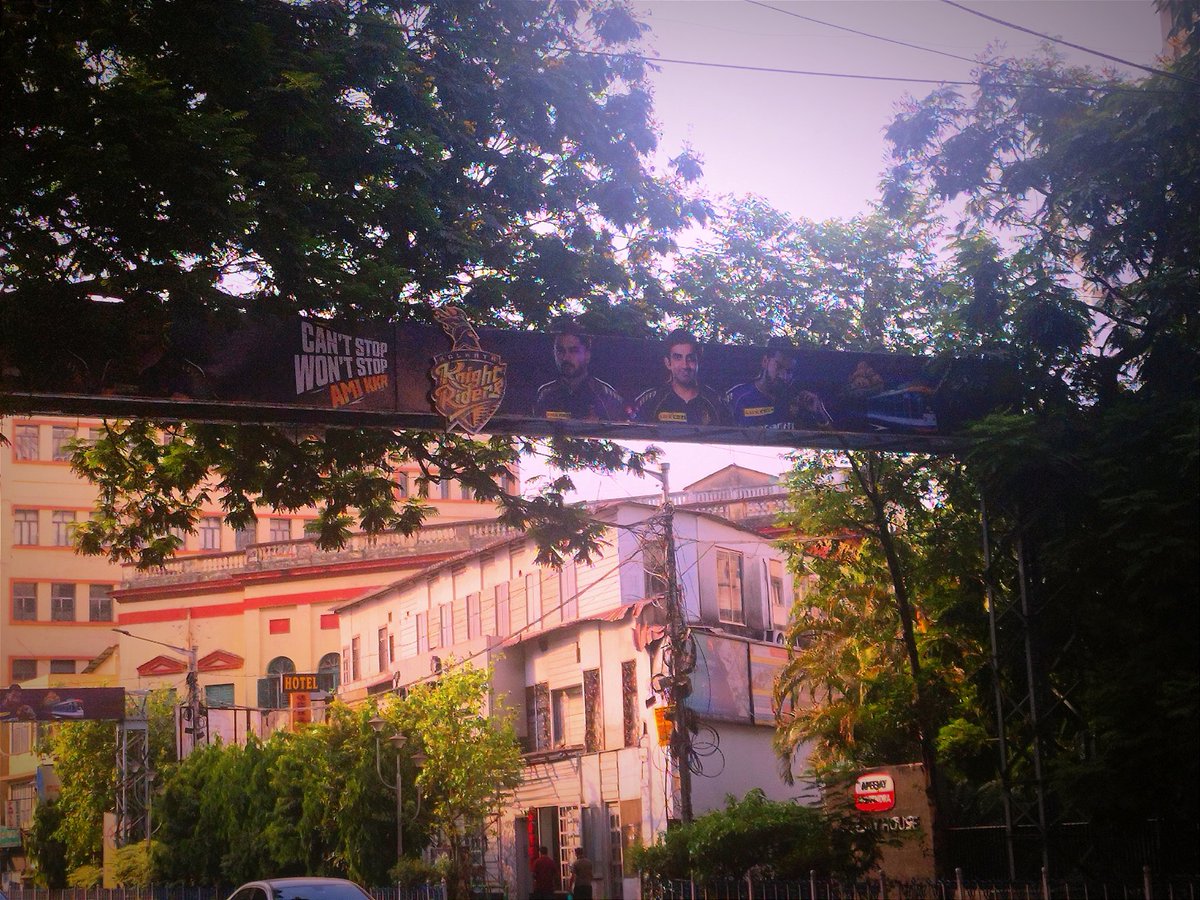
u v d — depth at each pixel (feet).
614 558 113.19
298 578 193.26
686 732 90.07
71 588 232.12
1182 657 59.00
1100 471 60.95
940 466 78.38
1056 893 57.57
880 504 80.59
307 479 71.67
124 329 54.60
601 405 63.87
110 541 73.05
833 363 68.18
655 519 94.07
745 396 66.49
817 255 82.12
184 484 72.33
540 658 123.75
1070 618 65.41
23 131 49.96
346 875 112.47
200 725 158.81
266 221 56.08
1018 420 62.18
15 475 231.09
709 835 75.46
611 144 72.23
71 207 51.16
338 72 60.70
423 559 187.73
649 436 67.46
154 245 52.42
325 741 114.11
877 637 89.61
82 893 144.87
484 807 111.04
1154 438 61.11
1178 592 58.75
